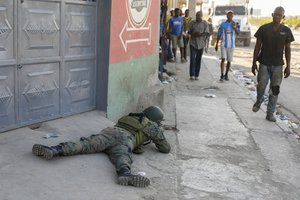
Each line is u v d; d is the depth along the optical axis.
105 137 4.68
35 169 4.12
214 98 9.52
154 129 5.20
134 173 4.61
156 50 8.12
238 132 6.85
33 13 4.88
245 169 5.24
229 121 7.52
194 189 4.47
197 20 11.77
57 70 5.38
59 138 4.92
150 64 7.77
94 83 6.07
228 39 11.77
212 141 6.27
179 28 15.37
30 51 4.91
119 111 6.47
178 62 15.95
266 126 7.34
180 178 4.73
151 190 4.22
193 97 9.50
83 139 4.63
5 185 3.79
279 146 6.29
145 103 7.40
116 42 6.12
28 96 5.00
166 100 8.99
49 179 4.01
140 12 7.01
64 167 4.25
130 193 4.03
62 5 5.30
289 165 5.54
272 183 4.89
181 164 5.17
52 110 5.41
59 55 5.36
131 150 4.74
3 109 4.69
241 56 20.78
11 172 4.00
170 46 15.76
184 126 6.98
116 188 4.07
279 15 7.17
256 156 5.77
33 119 5.13
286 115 8.85
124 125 5.14
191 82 11.66
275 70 7.42
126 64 6.56
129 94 6.79
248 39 26.70
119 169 4.32
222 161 5.44
